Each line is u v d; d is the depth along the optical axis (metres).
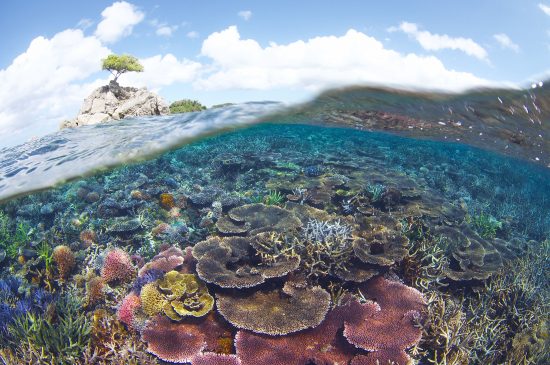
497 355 1.62
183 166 4.20
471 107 2.96
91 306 1.77
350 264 1.69
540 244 3.38
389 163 5.20
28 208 3.20
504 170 6.88
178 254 1.98
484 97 2.69
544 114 2.76
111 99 5.87
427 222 2.62
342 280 1.63
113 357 1.37
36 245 2.49
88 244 2.46
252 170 3.79
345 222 2.11
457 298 1.94
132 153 3.71
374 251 1.83
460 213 3.16
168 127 3.92
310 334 1.36
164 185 3.38
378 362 1.23
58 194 3.54
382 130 4.70
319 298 1.45
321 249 1.65
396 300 1.54
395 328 1.39
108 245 2.39
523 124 3.15
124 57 6.07
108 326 1.52
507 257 2.57
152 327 1.43
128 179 3.66
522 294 1.96
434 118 3.49
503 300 1.92
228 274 1.56
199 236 2.44
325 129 5.63
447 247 2.25
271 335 1.34
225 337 1.40
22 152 3.60
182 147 4.54
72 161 3.46
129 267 1.92
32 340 1.46
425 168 5.21
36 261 2.22
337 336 1.38
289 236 1.81
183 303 1.48
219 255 1.70
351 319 1.41
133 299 1.59
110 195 3.19
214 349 1.36
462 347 1.40
